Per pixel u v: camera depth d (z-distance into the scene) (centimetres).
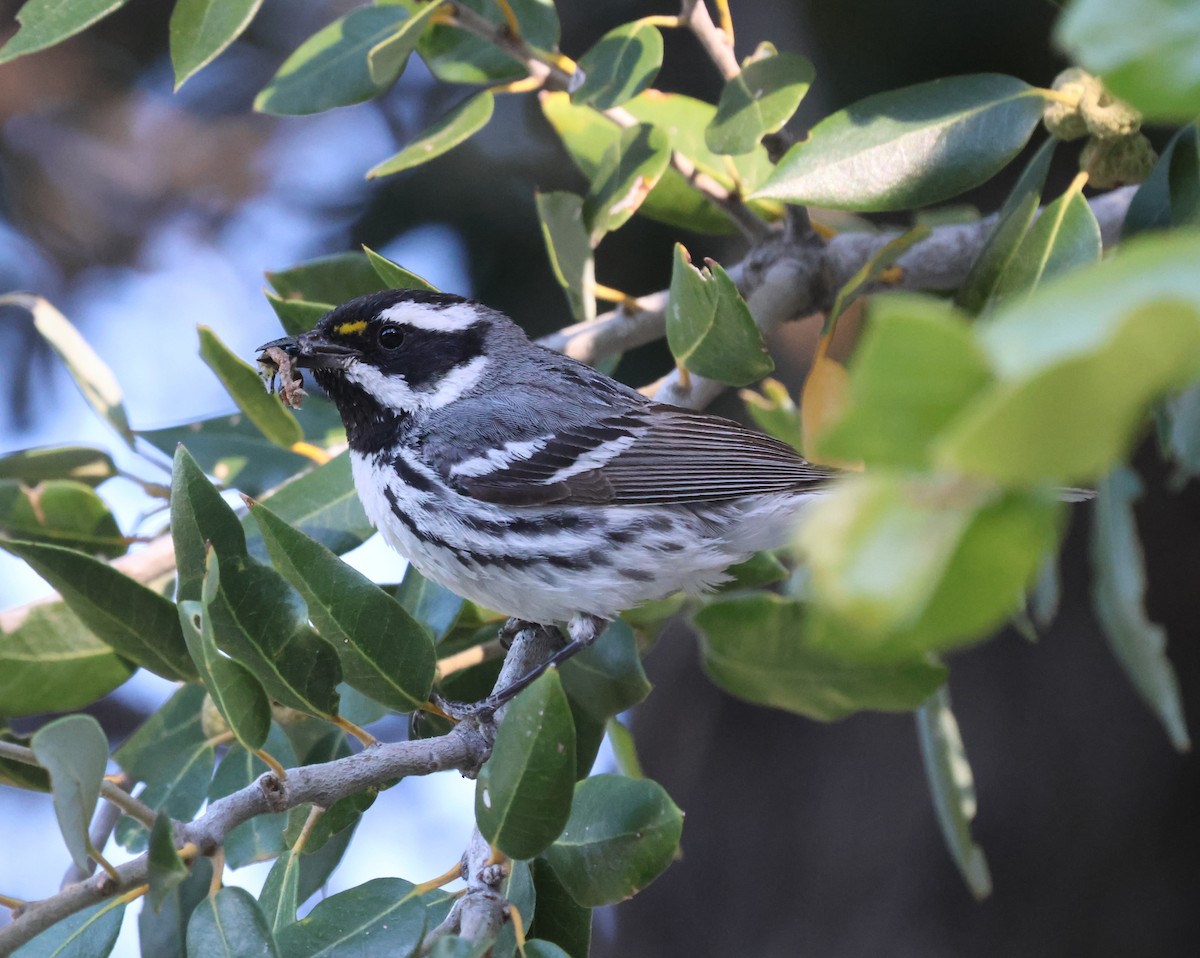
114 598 706
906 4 1171
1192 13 262
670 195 1059
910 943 1239
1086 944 1206
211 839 559
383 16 935
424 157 848
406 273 953
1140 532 1241
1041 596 849
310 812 672
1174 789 1210
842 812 1287
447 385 943
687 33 1284
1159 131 1050
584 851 627
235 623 648
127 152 1412
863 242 986
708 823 1331
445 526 903
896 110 796
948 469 239
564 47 1273
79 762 519
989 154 784
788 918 1285
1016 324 237
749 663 799
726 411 1322
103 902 594
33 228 1393
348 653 696
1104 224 976
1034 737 1248
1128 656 816
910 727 1286
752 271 1002
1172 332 223
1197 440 644
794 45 1213
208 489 655
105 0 752
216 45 758
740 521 930
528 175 1241
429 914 642
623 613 954
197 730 849
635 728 1391
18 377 1370
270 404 919
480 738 666
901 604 249
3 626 811
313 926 589
